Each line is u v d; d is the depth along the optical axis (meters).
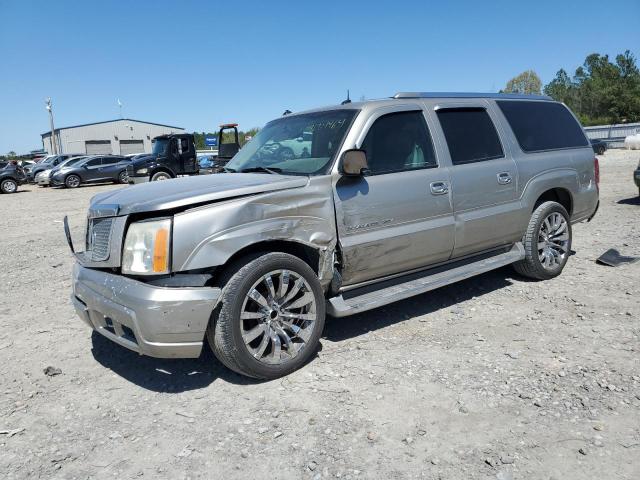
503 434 2.88
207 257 3.34
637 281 5.40
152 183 4.18
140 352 3.38
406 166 4.38
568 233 5.74
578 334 4.16
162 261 3.29
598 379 3.42
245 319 3.48
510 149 5.22
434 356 3.90
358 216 4.00
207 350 4.27
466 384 3.45
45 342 4.60
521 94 5.79
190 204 3.37
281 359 3.65
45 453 2.94
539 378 3.48
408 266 4.43
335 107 4.60
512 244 5.37
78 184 27.89
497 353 3.90
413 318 4.71
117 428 3.17
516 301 5.03
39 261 8.00
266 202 3.59
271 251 3.74
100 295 3.56
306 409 3.25
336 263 3.99
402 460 2.71
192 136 22.16
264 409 3.27
